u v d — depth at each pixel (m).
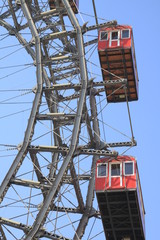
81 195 102.50
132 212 102.12
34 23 110.25
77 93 111.12
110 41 112.94
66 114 102.56
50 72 112.19
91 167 107.56
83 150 99.62
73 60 109.50
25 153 98.75
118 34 113.38
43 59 108.19
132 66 114.31
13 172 97.19
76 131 100.25
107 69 115.44
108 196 101.06
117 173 101.94
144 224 106.75
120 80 104.69
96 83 104.94
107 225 104.25
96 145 105.50
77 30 108.56
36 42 108.38
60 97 111.31
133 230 104.50
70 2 126.19
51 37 108.38
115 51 112.38
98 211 103.56
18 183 96.94
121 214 102.75
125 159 103.00
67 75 113.00
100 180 101.69
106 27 111.38
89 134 104.81
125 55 112.75
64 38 114.31
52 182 102.19
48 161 99.88
